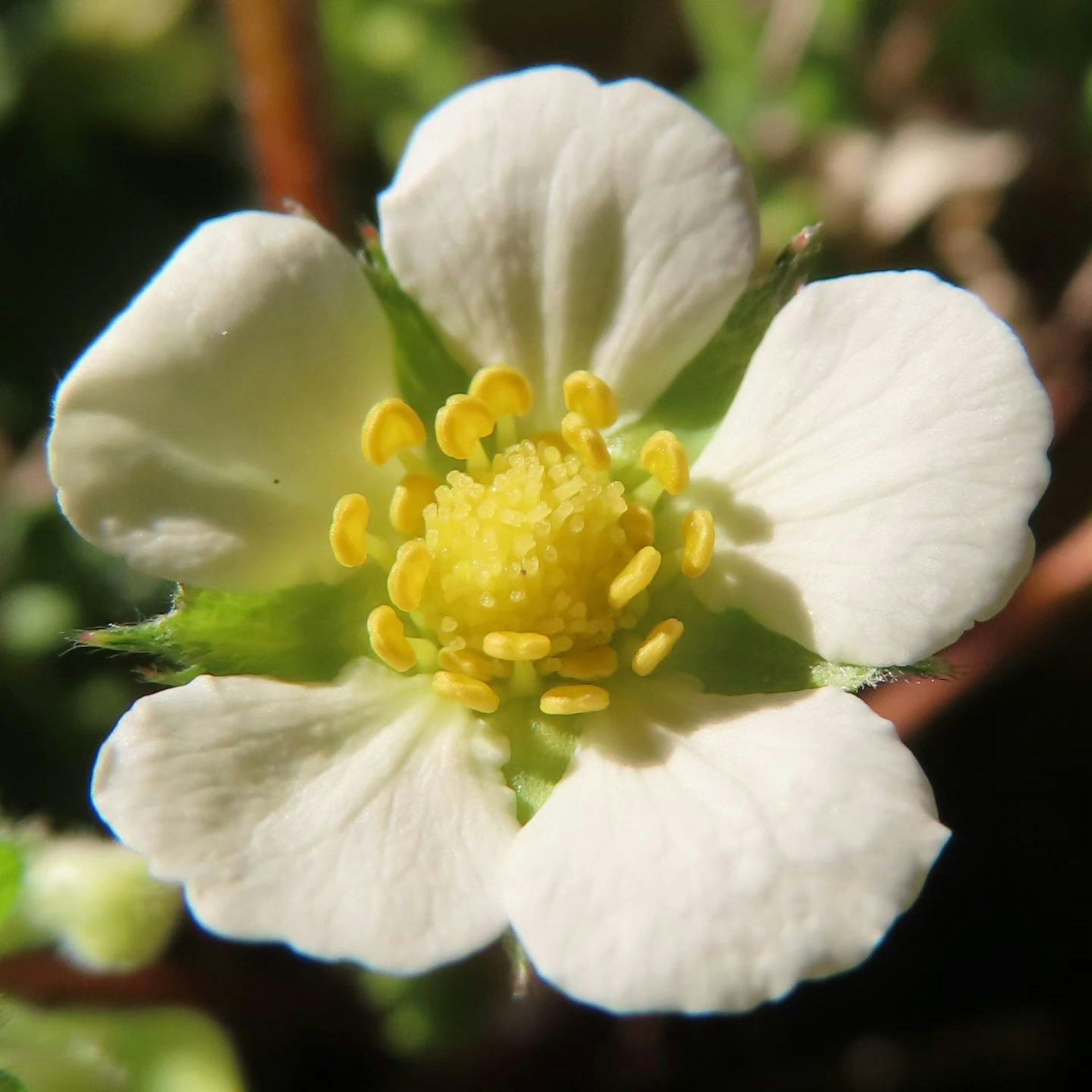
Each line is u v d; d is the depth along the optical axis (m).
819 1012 0.09
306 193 0.09
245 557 0.07
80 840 0.08
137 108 0.10
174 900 0.08
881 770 0.07
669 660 0.07
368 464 0.07
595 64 0.11
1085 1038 0.09
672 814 0.07
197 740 0.07
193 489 0.07
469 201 0.07
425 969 0.07
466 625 0.07
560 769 0.07
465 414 0.07
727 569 0.07
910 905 0.06
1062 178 0.10
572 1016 0.09
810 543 0.07
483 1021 0.09
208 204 0.10
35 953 0.08
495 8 0.11
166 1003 0.08
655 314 0.07
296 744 0.07
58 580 0.09
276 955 0.09
